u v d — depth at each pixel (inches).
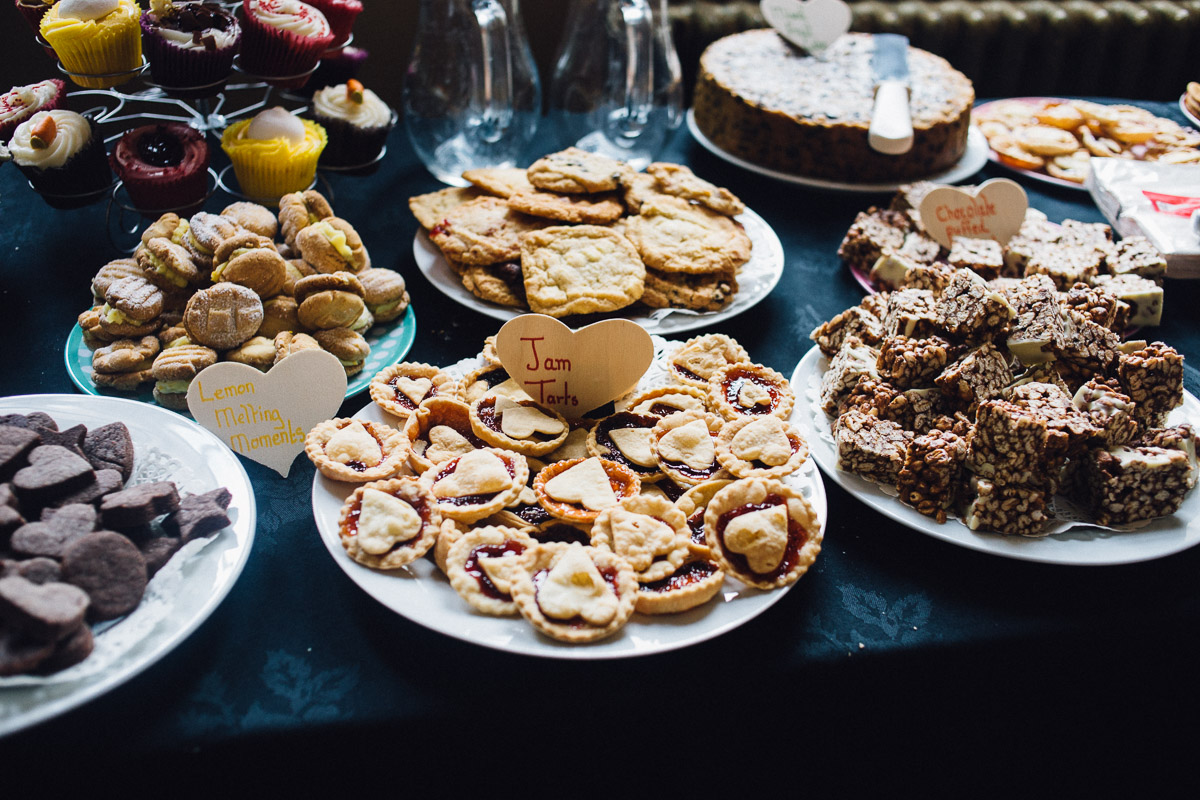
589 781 56.4
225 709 46.5
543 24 147.4
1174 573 58.7
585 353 61.1
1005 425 55.3
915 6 147.6
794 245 92.1
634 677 49.9
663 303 77.4
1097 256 83.7
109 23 71.6
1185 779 69.0
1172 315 83.8
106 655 43.6
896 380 64.6
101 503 50.2
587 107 98.7
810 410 66.9
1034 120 115.6
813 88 103.3
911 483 58.7
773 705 52.9
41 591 42.8
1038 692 58.6
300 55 77.7
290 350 63.7
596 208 83.2
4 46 117.3
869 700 54.8
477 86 90.1
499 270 77.7
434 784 51.9
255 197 82.4
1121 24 149.2
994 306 63.6
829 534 59.8
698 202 88.6
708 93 105.0
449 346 74.0
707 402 65.2
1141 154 109.0
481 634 47.0
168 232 70.6
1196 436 65.0
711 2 142.9
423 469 58.1
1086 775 67.4
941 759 62.6
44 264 77.9
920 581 56.9
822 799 62.6
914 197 90.6
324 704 47.1
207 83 75.2
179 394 63.1
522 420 60.9
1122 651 57.0
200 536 50.1
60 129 71.5
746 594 51.3
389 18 136.3
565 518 54.2
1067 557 55.3
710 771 58.2
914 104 100.0
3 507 47.1
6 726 40.3
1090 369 65.7
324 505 53.9
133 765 44.3
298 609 52.1
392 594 49.0
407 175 98.0
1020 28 147.7
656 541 52.0
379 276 72.5
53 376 66.1
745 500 54.3
